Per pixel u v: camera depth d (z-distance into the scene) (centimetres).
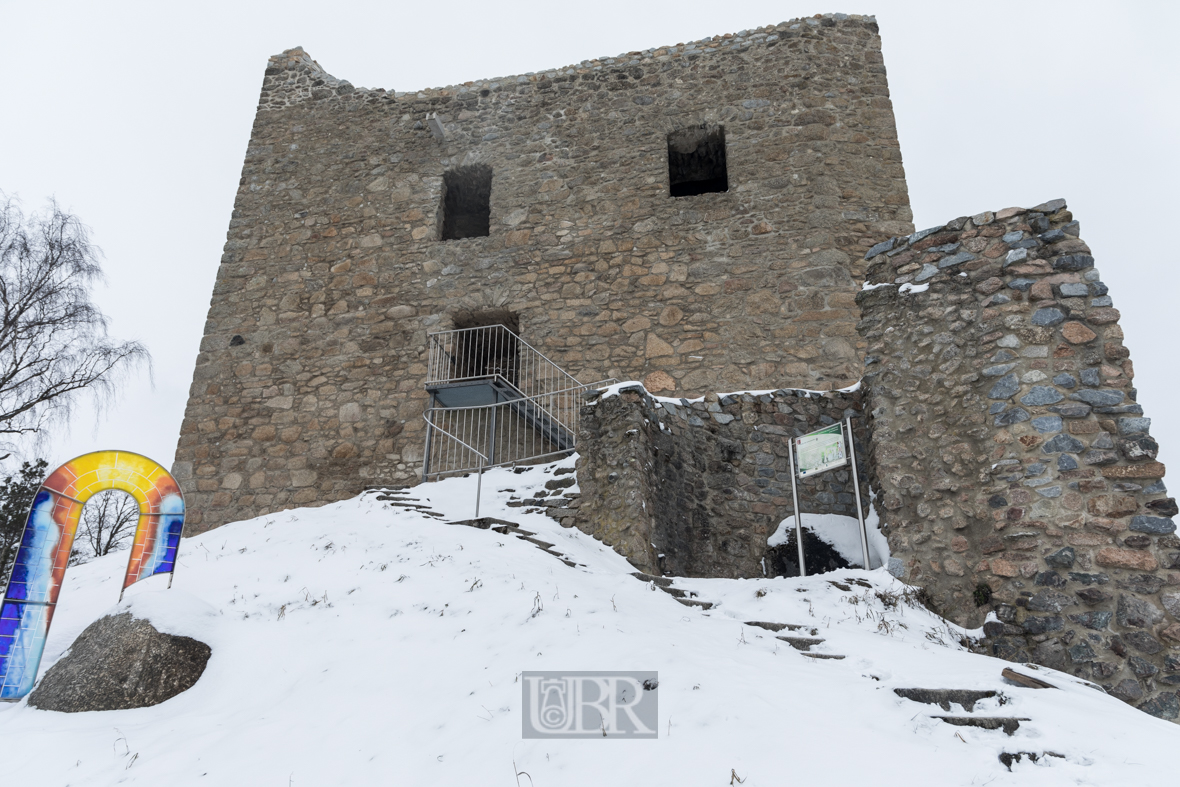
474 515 710
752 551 744
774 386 938
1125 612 485
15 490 1302
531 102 1187
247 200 1203
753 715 297
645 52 1190
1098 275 581
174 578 557
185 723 369
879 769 262
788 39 1148
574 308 1030
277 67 1311
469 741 307
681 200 1067
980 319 607
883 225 1017
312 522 707
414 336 1059
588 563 571
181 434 1055
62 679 422
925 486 596
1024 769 268
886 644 430
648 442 692
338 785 291
